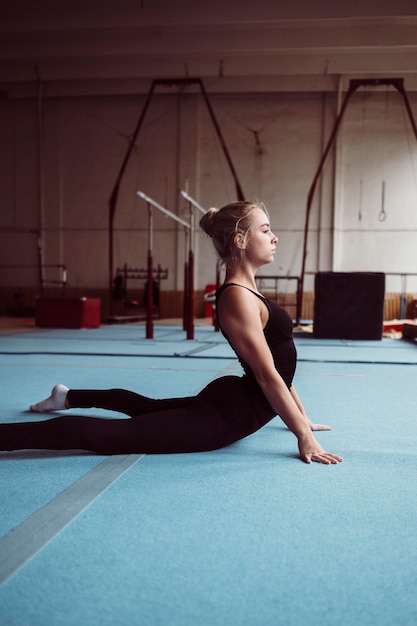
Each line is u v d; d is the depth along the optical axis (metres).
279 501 1.35
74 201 14.04
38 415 2.29
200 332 8.30
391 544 1.11
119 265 13.98
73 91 13.59
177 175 13.65
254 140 13.40
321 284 6.93
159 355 4.84
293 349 1.76
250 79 13.00
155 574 0.98
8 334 7.65
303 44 10.75
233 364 4.26
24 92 13.77
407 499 1.37
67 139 13.96
